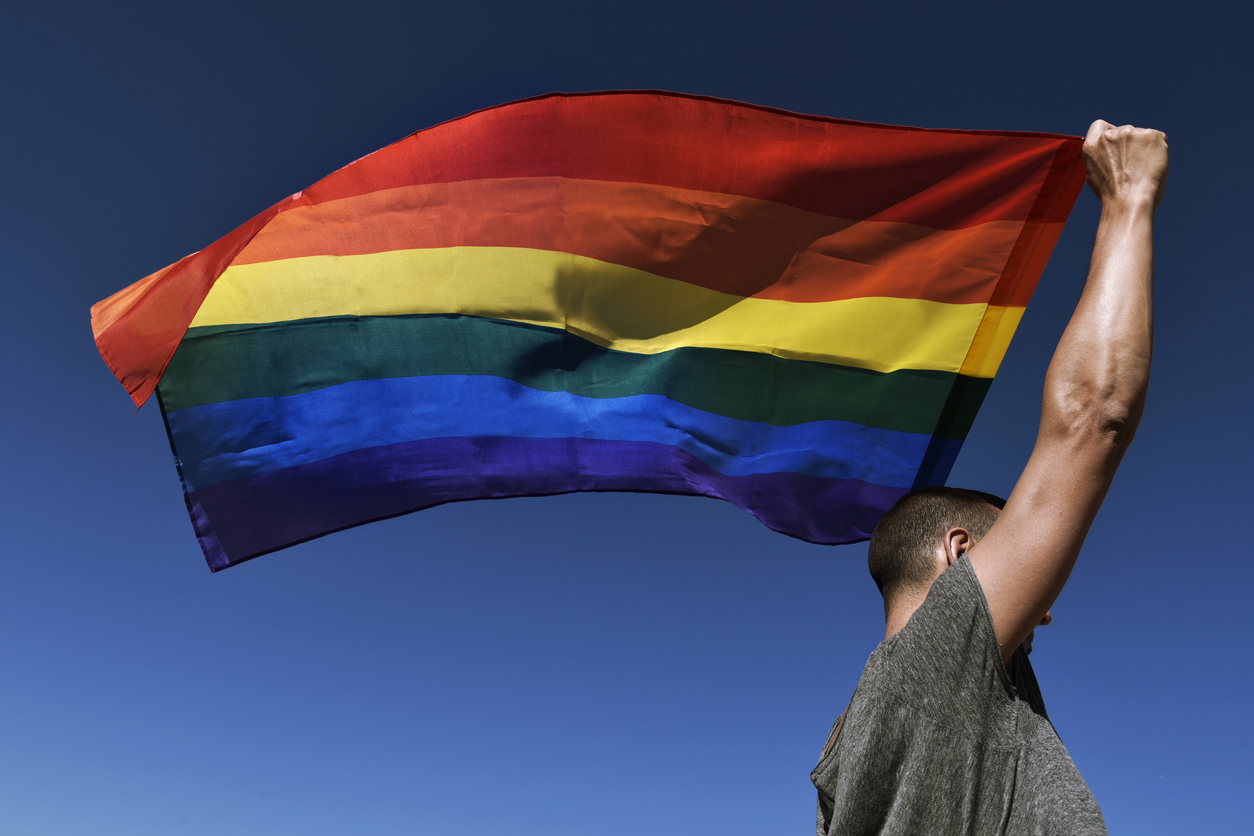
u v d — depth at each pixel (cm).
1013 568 130
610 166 309
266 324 323
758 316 314
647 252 314
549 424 330
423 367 327
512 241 316
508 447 334
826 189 304
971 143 292
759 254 310
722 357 319
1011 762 125
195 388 322
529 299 320
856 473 325
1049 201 296
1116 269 140
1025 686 141
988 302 305
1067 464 129
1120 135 154
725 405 322
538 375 327
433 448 335
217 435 326
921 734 129
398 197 316
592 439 331
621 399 325
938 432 316
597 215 313
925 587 157
